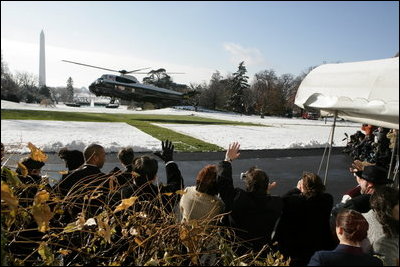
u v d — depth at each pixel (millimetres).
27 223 2383
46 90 108125
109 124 27672
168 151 4805
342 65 4285
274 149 17438
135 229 2168
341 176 11859
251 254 2225
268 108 84938
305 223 3357
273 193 9398
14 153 3393
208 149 16047
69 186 3723
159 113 57156
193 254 2023
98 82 39562
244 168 12359
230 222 3283
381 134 11578
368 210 3572
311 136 26938
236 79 88500
